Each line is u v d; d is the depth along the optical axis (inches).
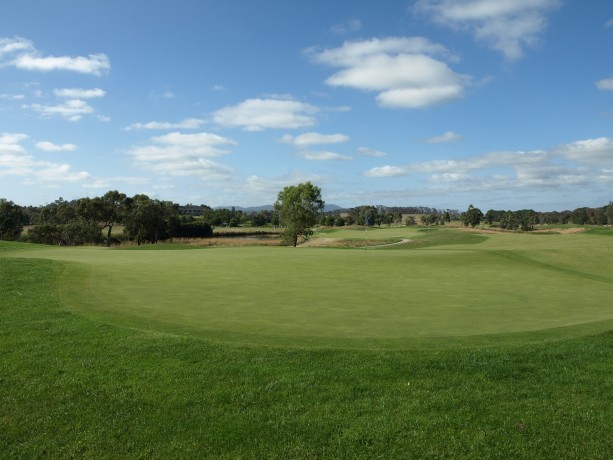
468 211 4153.5
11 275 563.8
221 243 2655.0
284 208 2556.6
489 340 327.0
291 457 197.3
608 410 229.1
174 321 384.2
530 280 687.7
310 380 255.9
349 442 205.5
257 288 567.8
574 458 195.9
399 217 5536.4
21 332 345.1
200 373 266.8
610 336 335.0
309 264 825.5
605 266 910.4
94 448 207.8
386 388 247.6
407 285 615.5
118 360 288.7
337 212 6338.6
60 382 263.3
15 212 2706.7
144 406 236.8
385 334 350.0
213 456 198.7
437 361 280.4
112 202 3004.4
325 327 371.9
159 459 199.0
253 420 221.5
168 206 3321.9
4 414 234.7
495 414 224.5
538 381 257.8
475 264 871.1
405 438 207.9
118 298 484.1
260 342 318.3
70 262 735.7
